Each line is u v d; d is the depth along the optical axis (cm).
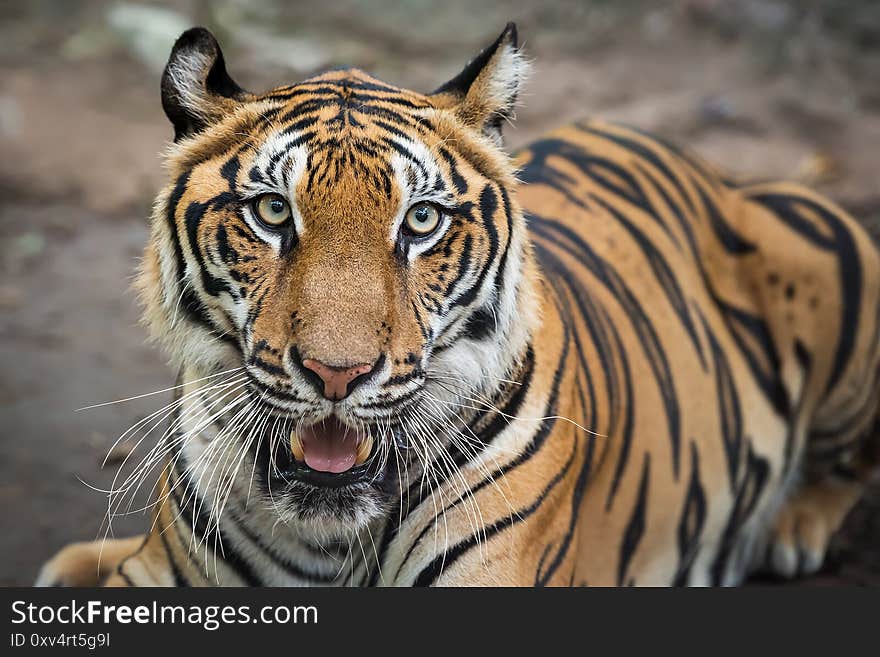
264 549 568
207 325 518
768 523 829
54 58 1930
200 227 504
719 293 777
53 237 1423
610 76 1895
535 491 555
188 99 524
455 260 511
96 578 727
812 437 824
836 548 860
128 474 915
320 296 478
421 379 500
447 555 547
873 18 2058
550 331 584
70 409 1023
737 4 2108
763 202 808
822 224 787
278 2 2238
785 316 779
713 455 728
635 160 775
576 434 588
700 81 1884
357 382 479
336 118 502
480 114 539
